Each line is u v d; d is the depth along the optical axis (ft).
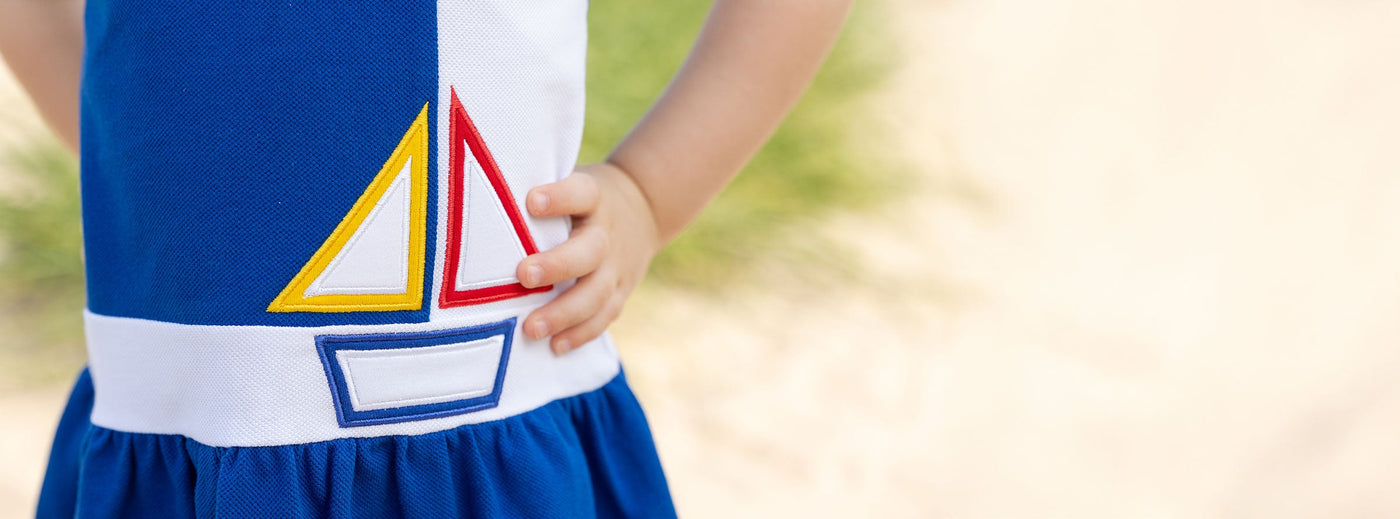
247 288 2.70
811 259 11.12
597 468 3.25
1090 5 19.24
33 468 7.25
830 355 9.70
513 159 2.90
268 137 2.71
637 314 9.88
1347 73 17.15
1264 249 12.82
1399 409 9.59
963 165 14.20
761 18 3.47
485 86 2.83
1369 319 11.32
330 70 2.71
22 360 8.52
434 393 2.83
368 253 2.74
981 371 9.72
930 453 8.45
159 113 2.77
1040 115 15.92
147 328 2.81
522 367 3.00
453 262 2.82
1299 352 10.64
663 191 3.48
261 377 2.70
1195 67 17.40
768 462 8.11
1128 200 13.84
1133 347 10.49
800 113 12.75
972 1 19.17
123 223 2.87
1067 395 9.50
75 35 3.58
